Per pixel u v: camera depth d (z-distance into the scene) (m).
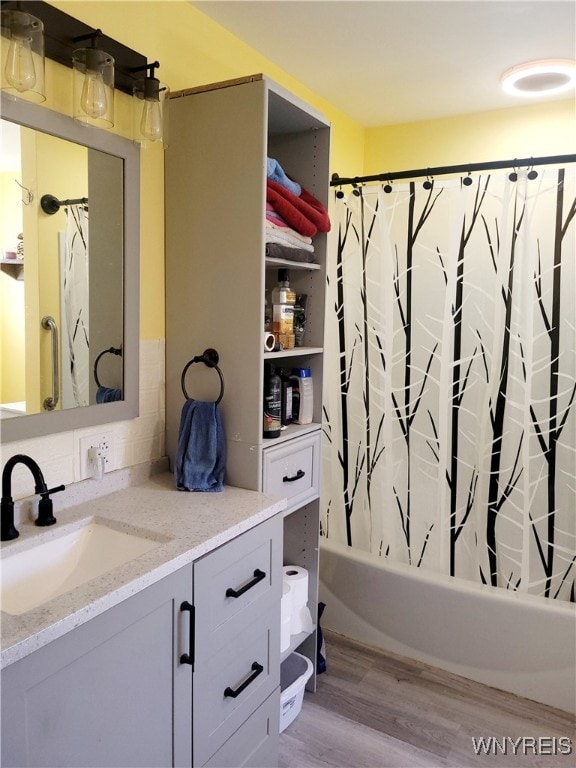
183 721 1.38
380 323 2.46
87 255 1.59
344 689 2.24
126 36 1.69
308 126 2.09
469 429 2.34
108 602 1.12
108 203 1.63
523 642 2.21
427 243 2.32
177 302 1.88
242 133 1.72
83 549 1.51
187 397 1.85
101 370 1.66
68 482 1.61
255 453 1.79
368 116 2.98
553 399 2.18
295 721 2.06
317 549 2.20
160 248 1.87
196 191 1.81
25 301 1.44
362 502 2.62
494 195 2.20
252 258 1.74
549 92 2.57
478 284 2.26
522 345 2.21
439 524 2.45
